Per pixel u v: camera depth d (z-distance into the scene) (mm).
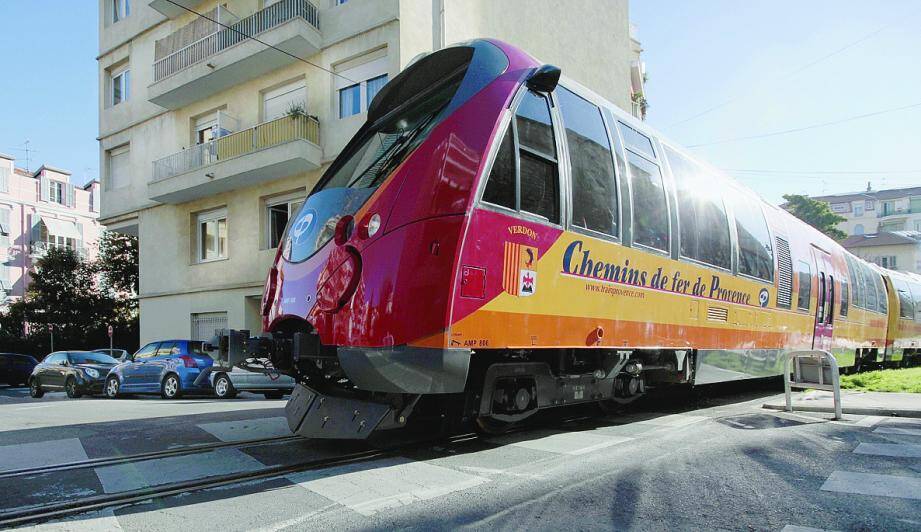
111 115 22500
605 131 6164
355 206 4918
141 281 20938
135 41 21828
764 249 9352
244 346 5031
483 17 17438
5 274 37000
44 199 39688
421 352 4285
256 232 17781
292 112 16000
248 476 4457
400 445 5566
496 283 4652
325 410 5117
